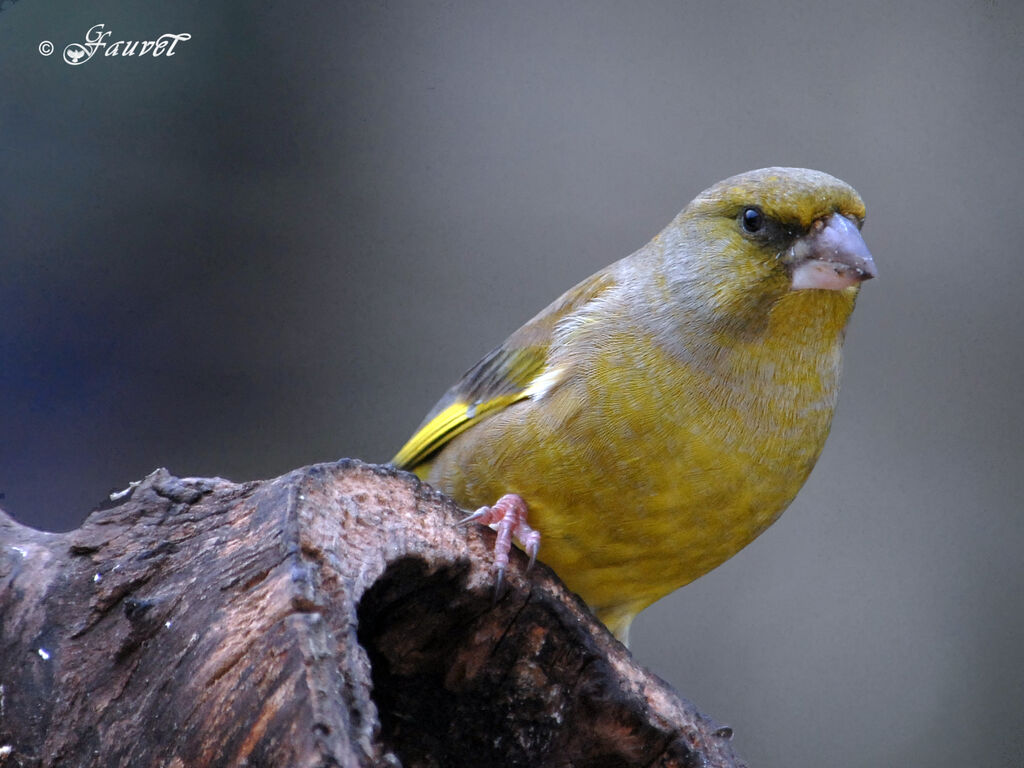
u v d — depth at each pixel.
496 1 12.41
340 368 11.55
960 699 10.99
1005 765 10.77
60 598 5.15
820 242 6.62
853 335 12.15
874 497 11.71
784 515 11.73
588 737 5.57
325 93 11.98
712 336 6.75
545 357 7.22
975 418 11.89
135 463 11.04
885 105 12.45
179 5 11.72
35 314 11.23
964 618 11.20
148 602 4.83
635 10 12.50
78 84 11.52
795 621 11.32
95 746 4.74
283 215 11.73
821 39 12.77
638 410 6.70
